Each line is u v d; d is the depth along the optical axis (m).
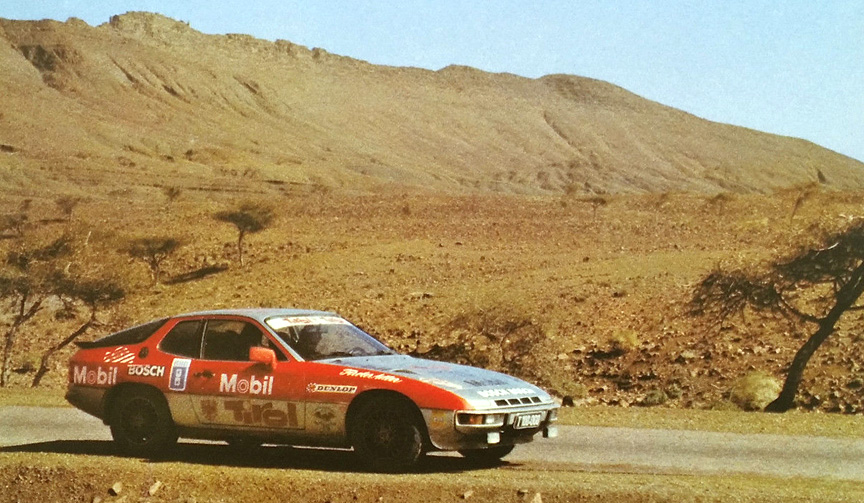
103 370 10.69
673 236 65.69
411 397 9.15
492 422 9.09
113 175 153.38
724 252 54.25
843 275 24.36
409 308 43.91
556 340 35.22
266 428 9.80
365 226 71.88
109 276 47.81
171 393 10.27
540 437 12.23
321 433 9.55
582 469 10.01
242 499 8.65
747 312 35.31
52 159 180.12
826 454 10.98
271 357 9.75
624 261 52.41
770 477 9.56
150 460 9.95
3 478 9.30
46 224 74.00
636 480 9.05
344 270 54.28
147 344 10.61
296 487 8.69
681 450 11.27
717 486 8.77
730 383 29.55
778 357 30.62
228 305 47.91
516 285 47.06
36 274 38.22
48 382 33.53
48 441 11.94
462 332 37.12
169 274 56.12
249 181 163.75
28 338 41.38
